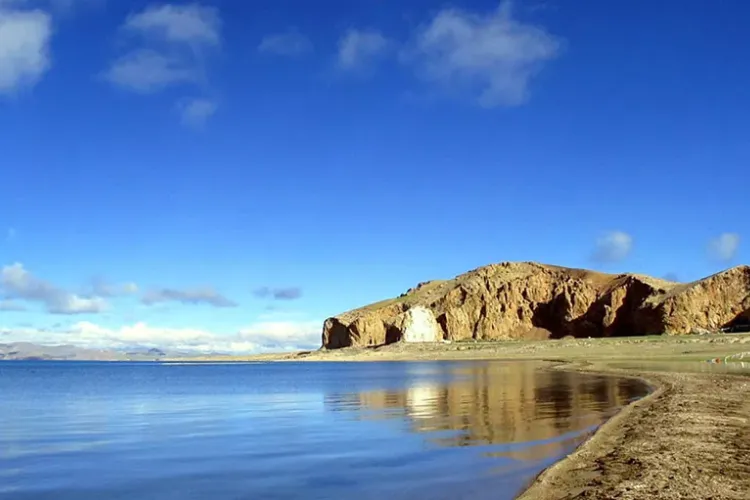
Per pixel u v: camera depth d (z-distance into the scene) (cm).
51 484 1700
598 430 2156
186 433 2648
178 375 10750
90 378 9844
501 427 2481
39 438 2548
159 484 1677
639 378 4847
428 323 19525
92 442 2430
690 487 1314
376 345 19800
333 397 4338
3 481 1739
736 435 1953
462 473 1658
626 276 18650
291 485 1620
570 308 19050
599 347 12038
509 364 9731
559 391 4091
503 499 1377
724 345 9631
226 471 1820
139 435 2609
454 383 5356
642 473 1445
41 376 11000
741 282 15712
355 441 2280
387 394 4419
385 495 1474
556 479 1452
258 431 2648
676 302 15638
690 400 2909
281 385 6175
